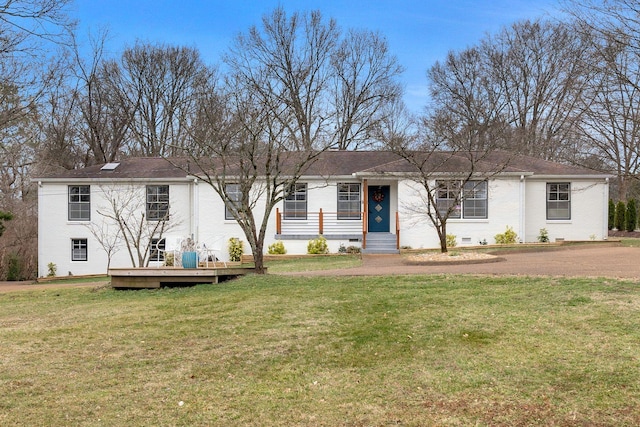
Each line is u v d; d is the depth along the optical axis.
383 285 11.22
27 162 32.12
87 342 7.91
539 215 23.38
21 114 22.44
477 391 5.55
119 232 23.28
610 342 6.69
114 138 39.53
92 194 24.22
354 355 6.89
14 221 30.02
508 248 20.78
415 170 22.20
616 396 5.23
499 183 22.50
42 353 7.41
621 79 15.18
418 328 7.85
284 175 22.41
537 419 4.88
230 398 5.66
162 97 34.62
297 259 21.72
